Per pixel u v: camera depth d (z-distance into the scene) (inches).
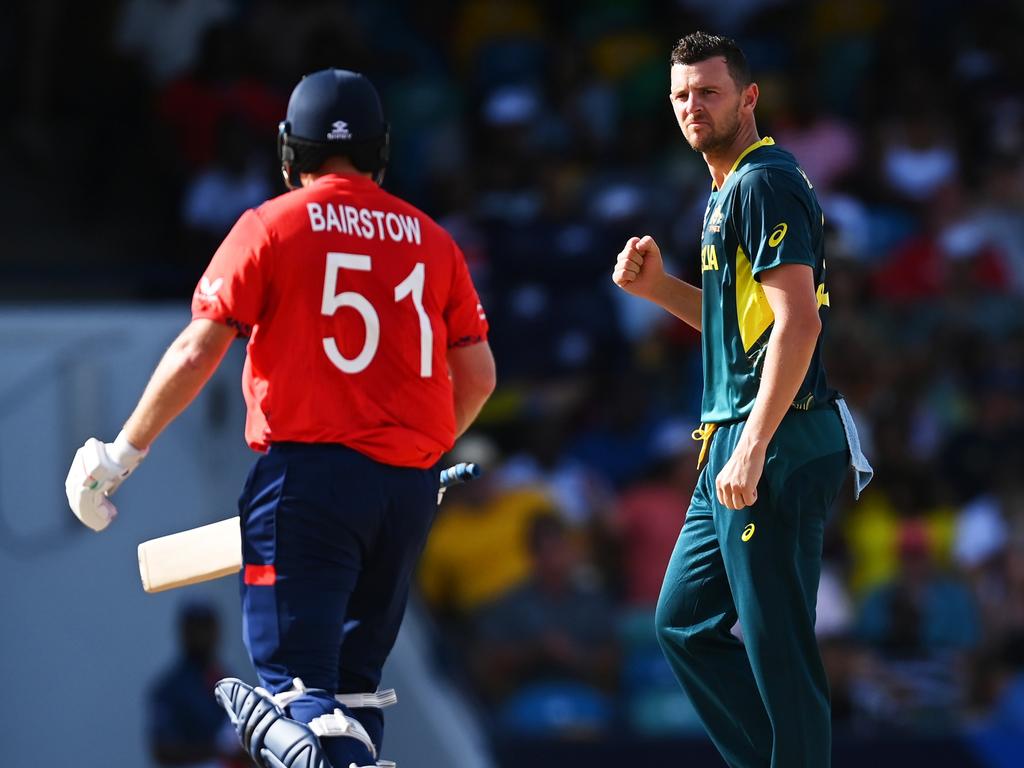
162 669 1264.8
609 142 1763.0
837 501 1443.2
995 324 1643.7
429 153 1763.0
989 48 1926.7
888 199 1764.3
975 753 1205.7
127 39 1761.8
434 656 1277.1
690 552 607.5
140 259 1708.9
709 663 608.4
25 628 1257.4
